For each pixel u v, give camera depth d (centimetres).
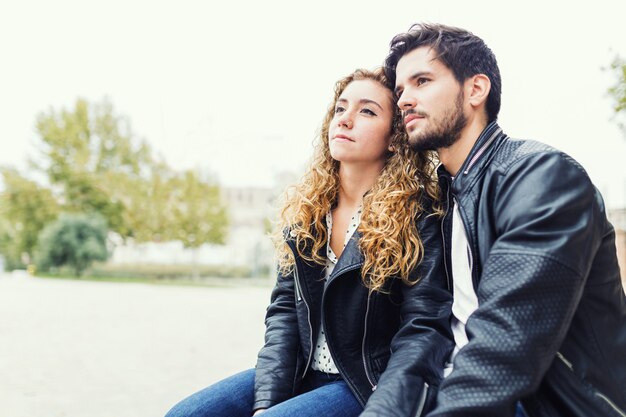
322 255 156
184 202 3512
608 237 113
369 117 155
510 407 97
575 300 102
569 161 111
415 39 133
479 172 124
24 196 3494
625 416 106
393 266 137
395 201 142
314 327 150
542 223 104
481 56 130
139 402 396
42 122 3516
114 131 3556
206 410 138
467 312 127
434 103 129
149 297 1638
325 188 164
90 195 3528
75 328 820
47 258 3369
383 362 140
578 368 108
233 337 760
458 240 131
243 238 4356
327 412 128
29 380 463
